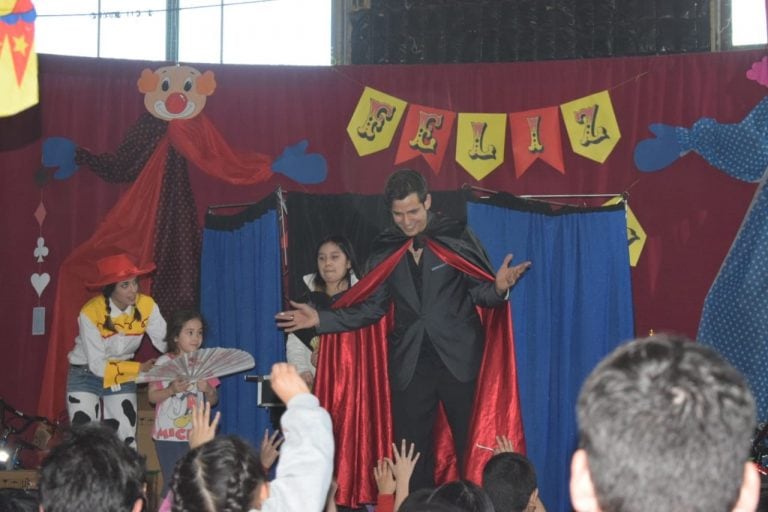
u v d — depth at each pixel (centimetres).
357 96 795
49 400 778
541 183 775
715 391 129
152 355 809
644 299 762
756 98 753
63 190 803
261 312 744
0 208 801
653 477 127
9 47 335
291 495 241
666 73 764
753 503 135
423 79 787
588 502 135
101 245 796
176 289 795
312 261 758
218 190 806
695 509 126
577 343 722
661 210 762
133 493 256
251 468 283
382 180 787
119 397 715
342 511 694
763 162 737
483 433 676
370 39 894
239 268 757
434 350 683
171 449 675
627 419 129
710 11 861
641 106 766
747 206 754
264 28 931
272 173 798
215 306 767
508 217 733
